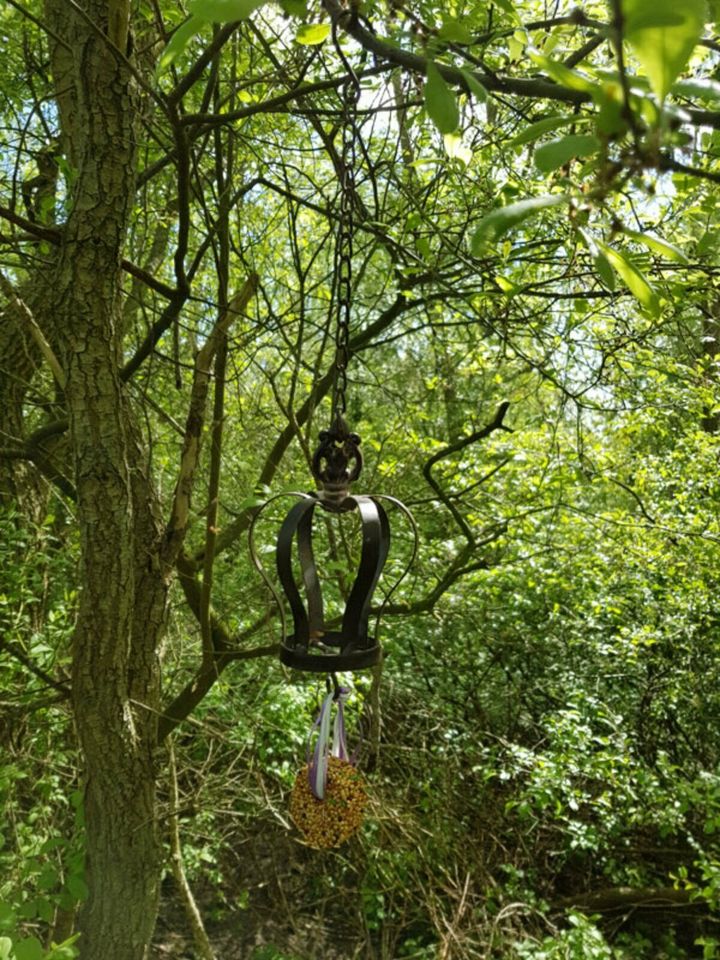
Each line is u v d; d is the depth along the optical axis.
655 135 0.78
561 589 6.79
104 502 2.94
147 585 3.50
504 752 5.93
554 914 5.90
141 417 5.55
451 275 4.30
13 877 3.54
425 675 6.55
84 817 3.31
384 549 2.40
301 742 4.79
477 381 8.41
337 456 2.23
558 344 4.51
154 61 3.61
